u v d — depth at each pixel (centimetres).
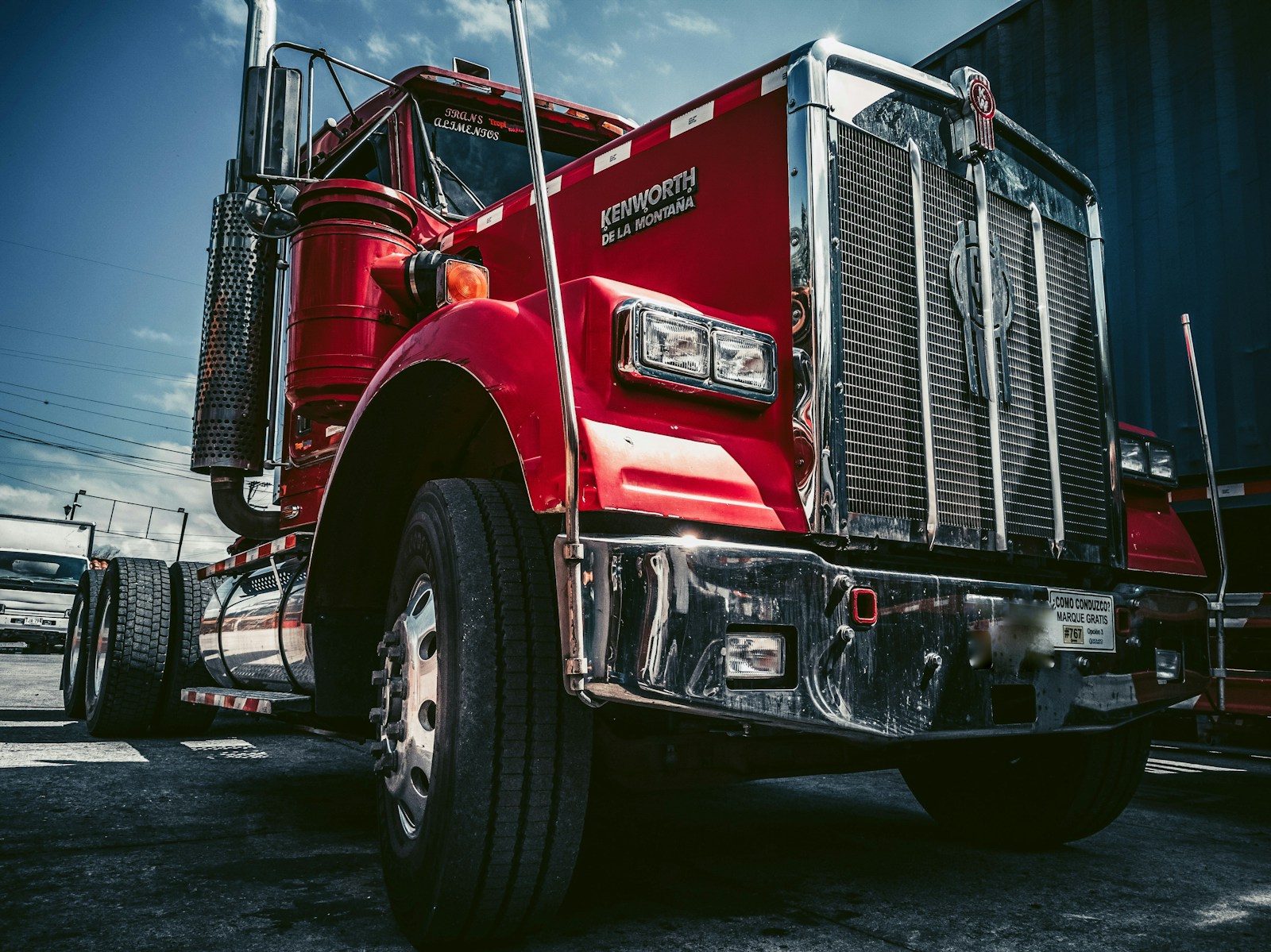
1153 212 617
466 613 173
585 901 211
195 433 364
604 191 261
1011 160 246
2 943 175
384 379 216
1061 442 245
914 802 346
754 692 163
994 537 218
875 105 215
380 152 369
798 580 172
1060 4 694
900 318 209
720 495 174
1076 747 258
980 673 196
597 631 152
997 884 232
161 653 471
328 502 240
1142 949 183
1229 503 538
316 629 256
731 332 189
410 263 288
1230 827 312
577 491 157
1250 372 555
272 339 370
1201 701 456
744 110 222
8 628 1448
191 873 225
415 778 188
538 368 179
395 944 177
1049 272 253
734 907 207
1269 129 564
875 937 187
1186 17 612
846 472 191
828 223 200
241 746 456
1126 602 238
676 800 347
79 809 295
